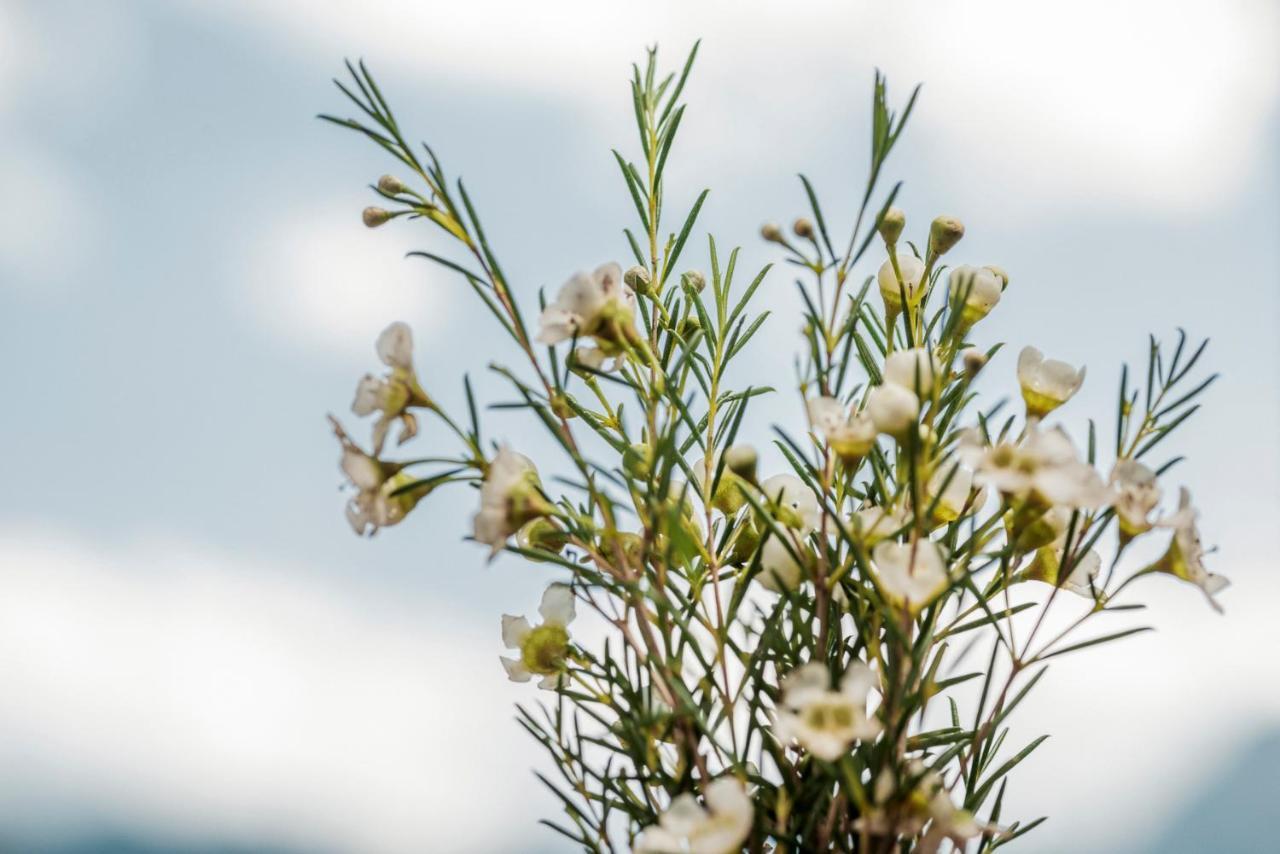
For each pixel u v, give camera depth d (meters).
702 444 0.57
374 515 0.54
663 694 0.54
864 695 0.52
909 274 0.57
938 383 0.55
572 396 0.57
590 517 0.55
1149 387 0.56
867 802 0.53
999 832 0.54
